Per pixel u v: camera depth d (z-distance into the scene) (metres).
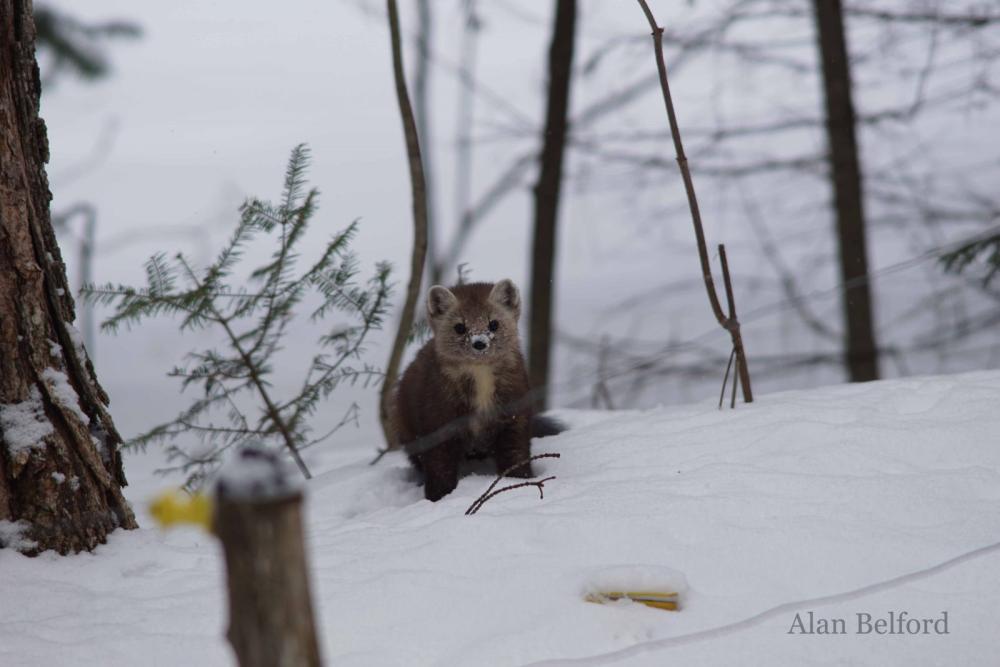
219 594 6.39
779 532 6.58
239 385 10.23
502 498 7.88
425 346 10.78
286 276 9.76
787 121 18.83
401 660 5.46
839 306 19.31
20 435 6.93
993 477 7.30
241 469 3.41
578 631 5.66
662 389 17.23
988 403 8.61
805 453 7.91
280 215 9.48
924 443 7.95
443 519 7.25
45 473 6.96
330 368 10.40
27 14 7.18
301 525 3.44
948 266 13.31
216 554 7.29
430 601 6.02
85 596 6.46
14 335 6.97
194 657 5.63
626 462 8.59
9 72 7.03
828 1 17.08
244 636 3.42
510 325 10.21
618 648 5.55
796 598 5.98
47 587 6.54
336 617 5.88
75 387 7.40
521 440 9.87
